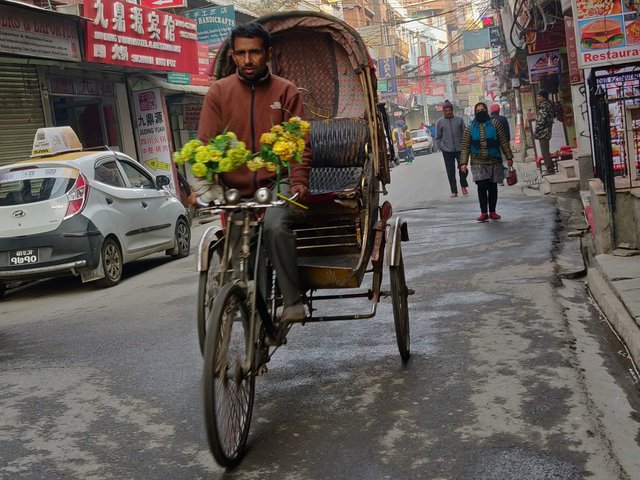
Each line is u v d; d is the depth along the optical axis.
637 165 8.22
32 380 5.57
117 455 4.04
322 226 5.23
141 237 10.91
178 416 4.55
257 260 4.16
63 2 17.55
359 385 4.82
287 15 5.96
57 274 9.66
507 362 5.02
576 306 6.54
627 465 3.52
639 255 7.40
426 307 6.75
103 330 7.07
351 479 3.52
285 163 4.11
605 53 10.00
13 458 4.09
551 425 3.94
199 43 21.02
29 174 9.79
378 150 5.48
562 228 10.63
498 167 11.74
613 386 4.58
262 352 4.30
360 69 5.71
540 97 18.38
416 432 4.00
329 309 6.94
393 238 5.21
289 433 4.14
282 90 4.63
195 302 8.02
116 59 16.78
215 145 4.14
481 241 10.05
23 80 15.52
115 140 18.84
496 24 44.28
